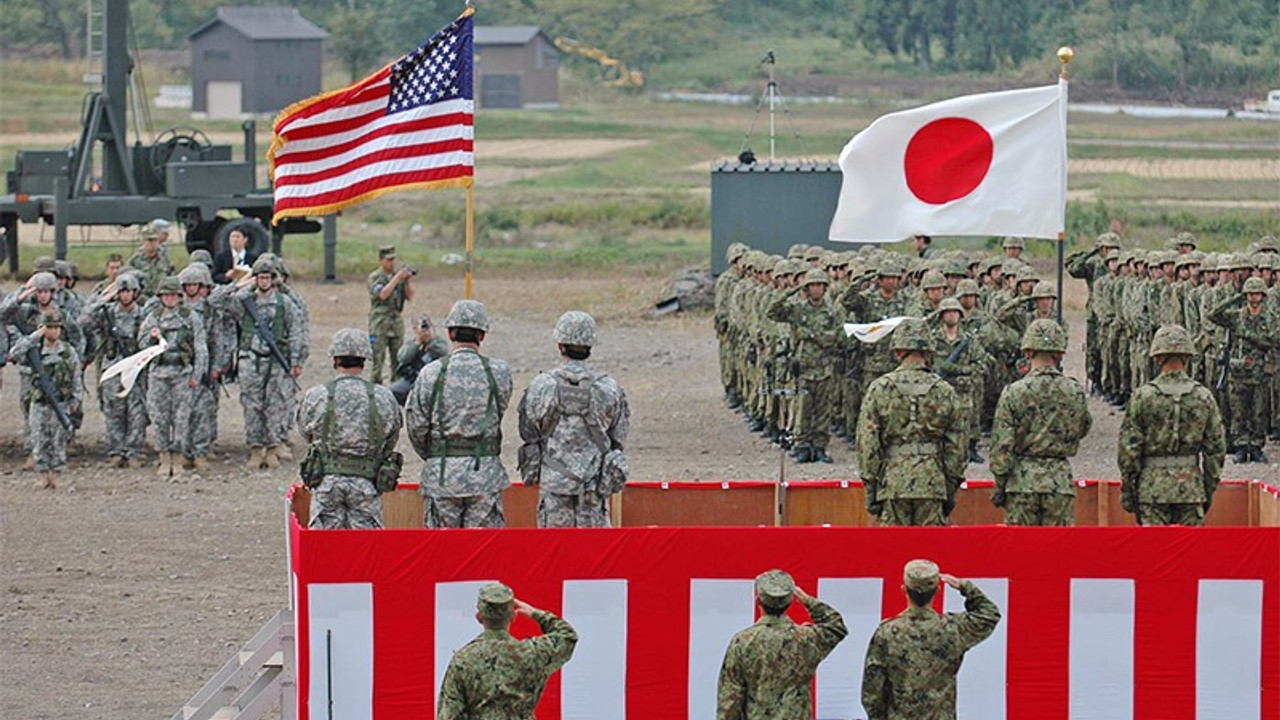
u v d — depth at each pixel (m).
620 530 14.61
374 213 78.75
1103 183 78.94
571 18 124.56
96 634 19.03
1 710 16.59
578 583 14.65
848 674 14.83
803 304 27.31
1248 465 27.56
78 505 24.94
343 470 16.42
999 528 14.73
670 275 57.94
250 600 20.33
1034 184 20.88
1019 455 17.48
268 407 27.12
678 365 38.25
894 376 17.52
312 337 41.75
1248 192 76.69
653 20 123.38
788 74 113.62
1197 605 14.83
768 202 41.84
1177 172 81.75
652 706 14.76
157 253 31.44
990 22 108.25
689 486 18.30
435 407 16.52
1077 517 18.80
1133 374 31.30
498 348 40.38
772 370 27.97
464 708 13.17
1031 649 14.84
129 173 49.22
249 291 26.97
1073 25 106.69
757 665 13.54
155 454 28.62
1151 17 105.31
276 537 23.20
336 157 19.77
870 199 21.05
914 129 20.92
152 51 127.88
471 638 14.65
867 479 17.58
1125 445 17.56
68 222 47.41
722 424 31.19
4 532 23.38
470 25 19.50
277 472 27.03
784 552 14.71
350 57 117.81
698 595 14.70
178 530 23.53
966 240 63.34
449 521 16.55
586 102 117.62
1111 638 14.85
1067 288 51.41
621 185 87.88
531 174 90.62
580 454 16.70
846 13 123.75
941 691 13.86
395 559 14.53
